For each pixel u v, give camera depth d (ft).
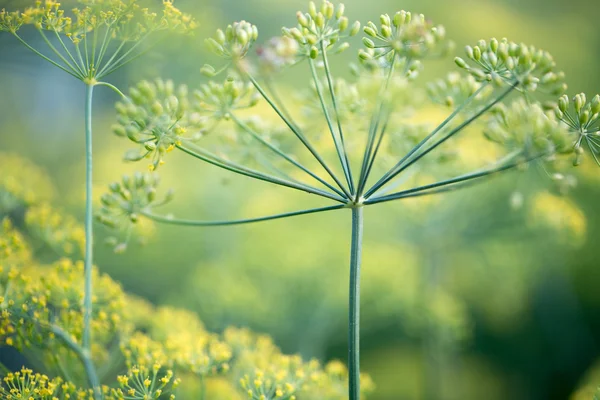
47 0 1.31
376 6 3.50
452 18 3.64
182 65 1.72
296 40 1.30
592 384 1.97
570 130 1.32
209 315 2.09
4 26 1.30
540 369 2.93
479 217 2.35
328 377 1.50
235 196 2.52
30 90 3.35
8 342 1.39
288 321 2.21
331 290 2.22
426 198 2.19
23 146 3.22
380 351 2.90
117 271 2.50
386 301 2.41
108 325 1.43
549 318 2.97
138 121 1.29
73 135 3.39
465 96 1.45
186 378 1.52
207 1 1.76
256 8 2.98
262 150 1.51
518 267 2.54
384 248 2.44
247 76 1.34
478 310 3.03
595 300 2.99
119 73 1.92
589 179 2.04
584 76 3.61
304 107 1.50
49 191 1.77
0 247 1.43
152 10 1.37
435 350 2.46
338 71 2.93
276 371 1.45
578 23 3.90
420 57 1.30
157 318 1.57
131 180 1.40
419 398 2.54
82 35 1.32
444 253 2.58
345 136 1.53
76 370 1.43
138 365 1.39
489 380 2.89
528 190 2.12
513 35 3.69
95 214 1.40
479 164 1.71
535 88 1.30
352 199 1.29
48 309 1.40
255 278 2.29
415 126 1.50
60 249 1.57
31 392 1.34
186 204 2.49
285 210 2.33
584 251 2.72
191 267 2.49
